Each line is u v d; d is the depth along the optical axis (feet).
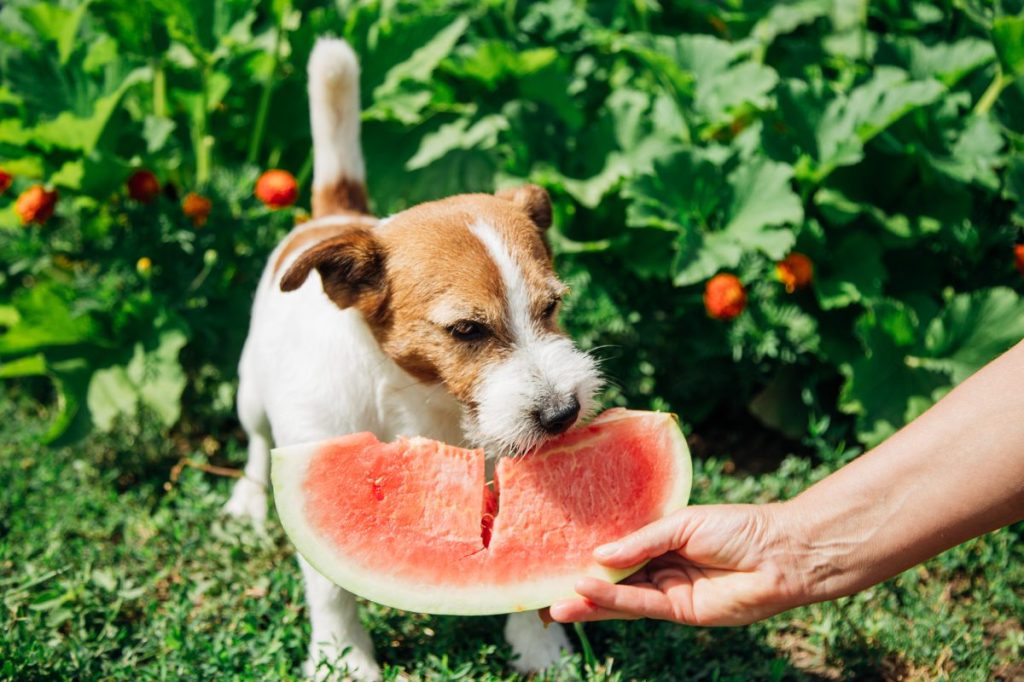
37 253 3.73
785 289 3.52
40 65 3.70
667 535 2.31
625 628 2.78
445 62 4.06
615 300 3.67
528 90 4.10
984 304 3.32
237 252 3.80
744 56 4.06
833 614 2.81
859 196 3.56
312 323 2.73
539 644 2.75
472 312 2.52
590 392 2.49
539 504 2.42
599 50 4.39
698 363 3.67
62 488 3.36
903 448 2.27
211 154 4.03
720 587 2.35
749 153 3.59
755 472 3.54
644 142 3.70
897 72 3.64
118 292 3.60
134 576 3.03
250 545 3.07
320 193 3.35
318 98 3.26
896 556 2.27
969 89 3.74
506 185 3.71
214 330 3.76
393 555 2.36
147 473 3.59
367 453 2.44
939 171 3.39
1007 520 2.23
